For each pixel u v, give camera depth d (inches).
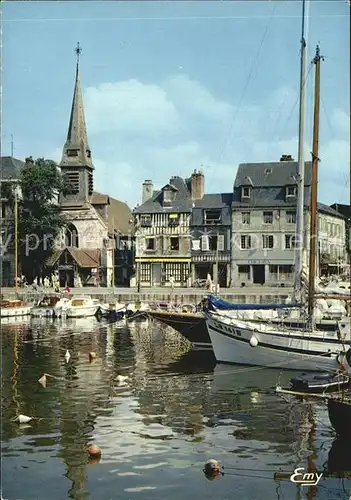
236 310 957.2
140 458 468.8
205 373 794.2
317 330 841.5
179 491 409.7
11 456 468.8
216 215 2110.0
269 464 457.1
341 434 503.8
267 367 818.8
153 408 615.8
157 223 2159.2
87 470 440.8
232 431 534.6
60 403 635.5
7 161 2090.3
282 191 2022.6
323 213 1726.1
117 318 1603.1
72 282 2187.5
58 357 936.9
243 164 2103.8
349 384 612.1
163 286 2144.4
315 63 797.9
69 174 2256.4
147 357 934.4
